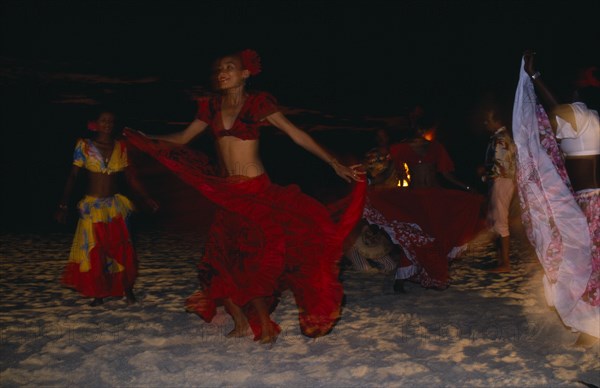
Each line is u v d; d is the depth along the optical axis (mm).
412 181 7254
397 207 7070
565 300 5324
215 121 5590
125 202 6688
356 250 7805
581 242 5297
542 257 5418
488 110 7902
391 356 5176
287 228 5582
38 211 11797
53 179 14516
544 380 4711
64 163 15914
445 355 5191
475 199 7188
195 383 4766
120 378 4852
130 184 6746
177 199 12719
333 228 5723
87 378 4867
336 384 4723
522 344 5398
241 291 5473
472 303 6551
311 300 5641
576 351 5227
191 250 9078
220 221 5648
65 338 5656
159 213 11680
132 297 6676
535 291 6922
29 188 13688
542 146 5445
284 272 5605
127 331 5820
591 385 4617
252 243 5531
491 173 7785
